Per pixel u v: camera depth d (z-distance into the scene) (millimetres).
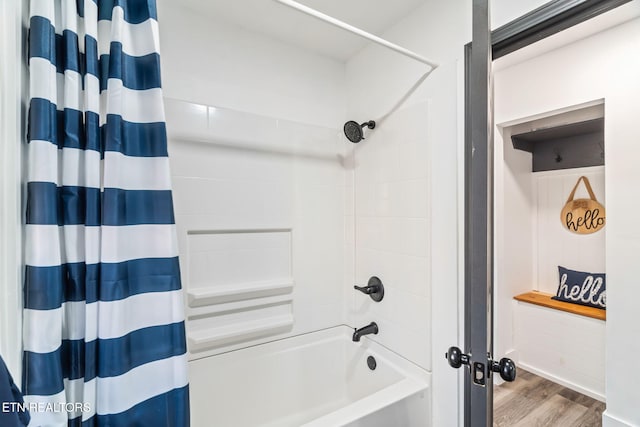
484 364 683
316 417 1708
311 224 1805
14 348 634
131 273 797
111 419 731
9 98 621
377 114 1666
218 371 1505
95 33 764
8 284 621
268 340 1653
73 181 728
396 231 1529
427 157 1356
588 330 1856
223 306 1521
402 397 1240
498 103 1929
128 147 803
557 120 1854
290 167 1731
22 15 670
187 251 1438
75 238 731
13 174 633
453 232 1243
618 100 1422
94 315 730
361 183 1788
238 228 1566
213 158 1501
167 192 841
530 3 994
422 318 1374
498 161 2070
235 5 1432
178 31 1424
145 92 831
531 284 2338
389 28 1580
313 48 1787
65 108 719
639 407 1328
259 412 1597
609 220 1444
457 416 1215
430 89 1353
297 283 1748
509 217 2180
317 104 1833
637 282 1354
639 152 1355
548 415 1656
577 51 1561
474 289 703
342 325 1902
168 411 822
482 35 690
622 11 1318
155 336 820
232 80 1563
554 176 2223
